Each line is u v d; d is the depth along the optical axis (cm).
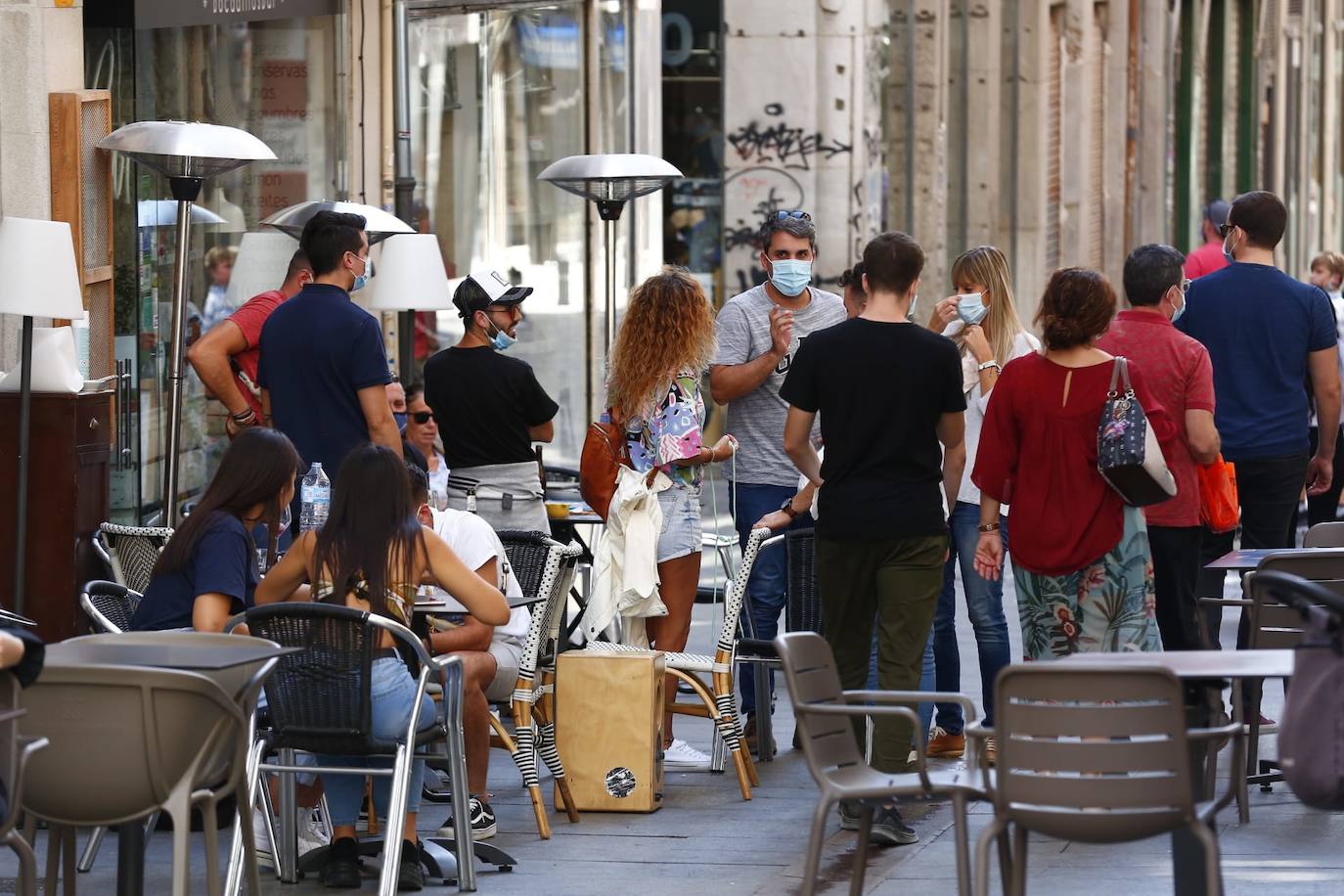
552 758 2194
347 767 1892
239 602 1872
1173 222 9394
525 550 2302
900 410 2006
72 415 2209
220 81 3216
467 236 4084
